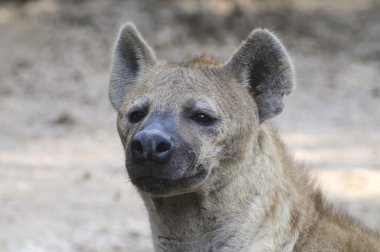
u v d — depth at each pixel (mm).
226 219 9148
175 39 31297
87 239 15203
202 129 9070
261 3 35156
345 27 33719
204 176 9016
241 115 9289
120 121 9445
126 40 10023
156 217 9328
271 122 9922
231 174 9117
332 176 18719
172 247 9328
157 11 33406
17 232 15469
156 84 9328
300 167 9766
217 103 9180
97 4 33906
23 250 14547
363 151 20781
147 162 8719
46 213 16609
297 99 25906
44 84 27391
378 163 19750
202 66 9555
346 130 22828
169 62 9891
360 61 30172
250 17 33750
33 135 22859
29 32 31844
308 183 9625
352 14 35156
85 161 20375
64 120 23906
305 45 31688
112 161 20375
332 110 24891
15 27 32375
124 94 9984
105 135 22750
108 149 21438
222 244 9188
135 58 10047
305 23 33750
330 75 28469
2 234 15359
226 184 9117
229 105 9258
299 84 27422
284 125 23266
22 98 26281
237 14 33812
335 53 31016
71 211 16750
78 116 24438
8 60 29547
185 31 32062
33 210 16797
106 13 33062
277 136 9789
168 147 8719
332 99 25969
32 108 25297
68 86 27188
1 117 24531
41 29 32000
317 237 9250
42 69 28703
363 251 9203
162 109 9062
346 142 21594
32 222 16047
